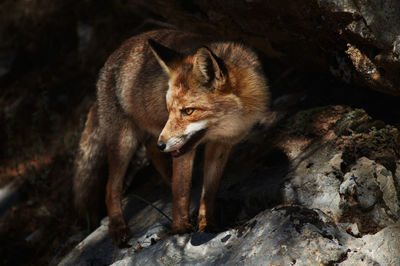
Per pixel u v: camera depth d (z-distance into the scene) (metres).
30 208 12.97
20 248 11.30
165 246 7.08
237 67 7.33
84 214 11.22
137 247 8.15
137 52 8.93
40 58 17.19
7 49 17.77
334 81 9.59
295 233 5.93
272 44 9.48
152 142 9.82
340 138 7.84
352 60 7.17
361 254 5.64
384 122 7.69
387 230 5.77
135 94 8.60
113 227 8.88
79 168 11.14
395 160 7.13
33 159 14.45
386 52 6.37
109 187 9.26
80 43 16.14
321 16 7.19
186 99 6.88
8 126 15.57
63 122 15.21
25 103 16.17
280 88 10.86
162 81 7.90
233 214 7.98
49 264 10.12
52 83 16.09
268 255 5.86
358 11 6.47
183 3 9.95
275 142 8.94
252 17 8.62
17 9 18.50
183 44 8.53
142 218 9.25
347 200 6.69
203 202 7.98
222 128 7.29
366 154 7.29
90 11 16.59
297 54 9.29
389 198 6.59
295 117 9.01
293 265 5.64
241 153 9.43
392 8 6.13
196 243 6.90
